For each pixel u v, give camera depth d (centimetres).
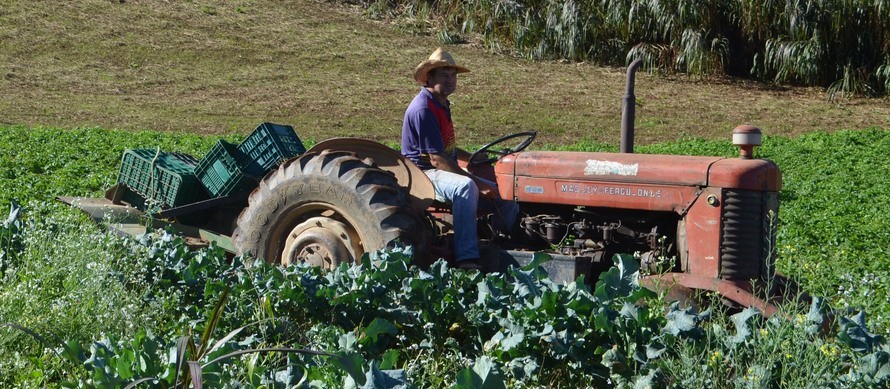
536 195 737
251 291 596
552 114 2455
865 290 663
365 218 710
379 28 3234
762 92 2791
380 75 2778
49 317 549
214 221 863
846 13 2739
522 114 2442
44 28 2914
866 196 1502
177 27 3053
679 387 464
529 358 509
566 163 727
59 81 2530
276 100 2483
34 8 3064
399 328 578
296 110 2395
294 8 3366
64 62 2684
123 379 426
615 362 492
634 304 532
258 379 451
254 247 763
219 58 2833
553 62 3012
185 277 629
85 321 548
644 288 534
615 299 540
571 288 546
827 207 1415
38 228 677
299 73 2748
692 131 2338
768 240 655
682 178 680
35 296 555
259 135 838
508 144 2130
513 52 3091
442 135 779
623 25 2958
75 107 2308
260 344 523
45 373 503
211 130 2155
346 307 587
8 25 2902
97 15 3075
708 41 2920
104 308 558
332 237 725
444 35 3141
